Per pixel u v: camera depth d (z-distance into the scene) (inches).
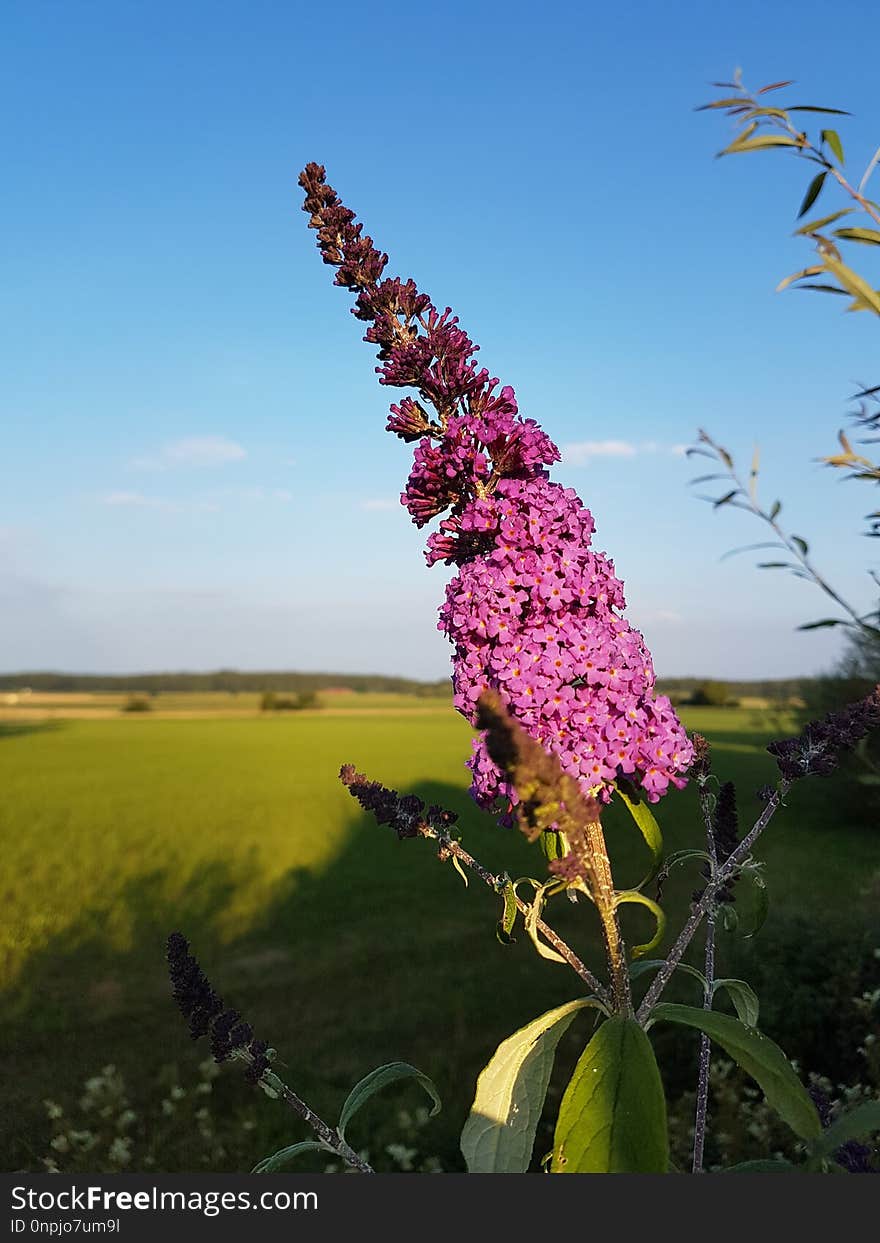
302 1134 248.7
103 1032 348.2
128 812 932.6
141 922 526.6
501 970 396.8
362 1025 343.3
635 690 77.1
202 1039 334.3
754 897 86.9
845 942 246.5
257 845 759.7
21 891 596.7
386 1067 88.0
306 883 623.8
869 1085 212.4
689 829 693.3
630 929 421.7
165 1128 253.4
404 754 1611.7
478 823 840.3
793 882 391.5
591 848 75.0
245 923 525.0
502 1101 74.5
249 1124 241.3
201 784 1171.3
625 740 74.8
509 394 86.4
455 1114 254.4
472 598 79.0
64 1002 387.9
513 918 78.7
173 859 705.6
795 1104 68.7
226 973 430.9
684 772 77.1
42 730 2487.7
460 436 83.9
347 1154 86.9
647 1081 64.9
